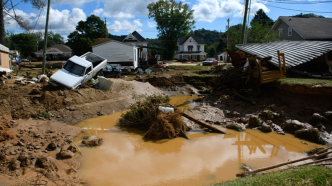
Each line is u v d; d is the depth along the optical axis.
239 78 15.98
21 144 7.54
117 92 14.85
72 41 50.19
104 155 7.59
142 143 8.77
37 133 8.65
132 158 7.45
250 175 6.10
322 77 13.93
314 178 4.84
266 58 13.88
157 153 7.89
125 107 13.62
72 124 10.67
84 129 10.05
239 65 20.50
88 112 11.88
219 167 6.91
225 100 14.35
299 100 11.36
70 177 6.09
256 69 14.55
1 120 8.79
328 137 9.01
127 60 27.62
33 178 5.68
